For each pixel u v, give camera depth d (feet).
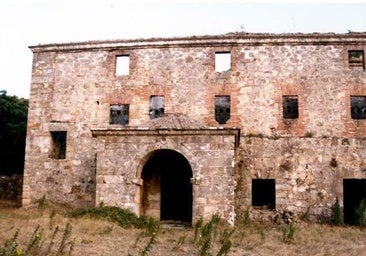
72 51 76.23
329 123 68.33
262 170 67.82
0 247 32.60
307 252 39.63
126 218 52.90
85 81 74.74
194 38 72.69
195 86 71.82
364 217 62.34
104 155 57.82
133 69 73.87
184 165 67.21
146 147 57.36
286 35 71.10
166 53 73.67
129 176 56.80
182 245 40.04
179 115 65.16
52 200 71.31
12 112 102.22
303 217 64.69
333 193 66.18
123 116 73.46
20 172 101.45
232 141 56.18
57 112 74.33
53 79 75.66
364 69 69.92
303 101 69.41
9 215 54.03
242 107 70.23
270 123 69.31
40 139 73.87
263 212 66.44
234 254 37.19
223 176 55.21
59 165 72.54
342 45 70.69
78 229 44.52
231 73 71.61
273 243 43.73
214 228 45.21
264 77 70.90
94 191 70.44
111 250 35.58
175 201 68.08
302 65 70.59
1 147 100.32
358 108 69.51
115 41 74.59
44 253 32.19
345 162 67.00
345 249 41.37
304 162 67.56
